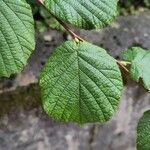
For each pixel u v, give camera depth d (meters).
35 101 0.74
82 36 0.78
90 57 0.37
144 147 0.44
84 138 0.86
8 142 0.77
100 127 0.86
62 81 0.37
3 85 0.71
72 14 0.36
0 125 0.74
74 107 0.37
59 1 0.35
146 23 0.87
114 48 0.80
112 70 0.37
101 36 0.80
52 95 0.37
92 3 0.36
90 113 0.37
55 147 0.83
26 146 0.79
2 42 0.34
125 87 0.83
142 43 0.83
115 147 0.91
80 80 0.37
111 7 0.37
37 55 0.74
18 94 0.72
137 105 0.87
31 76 0.73
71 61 0.37
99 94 0.37
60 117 0.37
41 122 0.78
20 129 0.77
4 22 0.33
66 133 0.82
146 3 0.91
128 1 0.90
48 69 0.37
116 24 0.84
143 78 0.43
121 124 0.88
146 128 0.44
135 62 0.44
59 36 0.77
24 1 0.34
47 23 0.78
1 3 0.33
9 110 0.73
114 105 0.37
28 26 0.34
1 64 0.34
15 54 0.34
